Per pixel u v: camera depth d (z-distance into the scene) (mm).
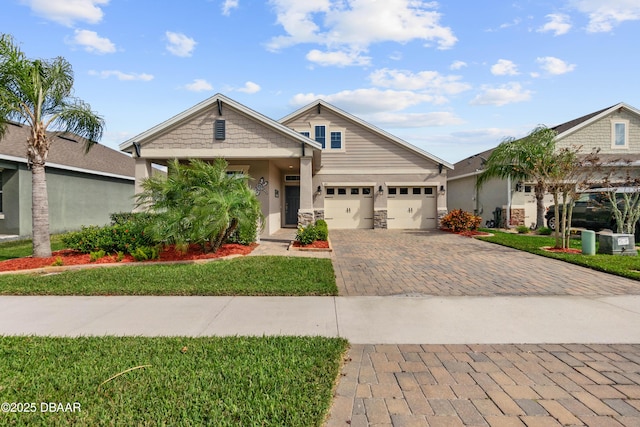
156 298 5926
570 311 5254
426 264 8961
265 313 5188
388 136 18828
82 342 4113
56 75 9211
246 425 2600
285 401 2896
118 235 9633
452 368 3521
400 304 5609
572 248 11164
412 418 2719
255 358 3668
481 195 21766
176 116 12391
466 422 2664
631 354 3830
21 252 11430
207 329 4586
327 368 3445
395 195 19203
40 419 2701
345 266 8695
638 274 7215
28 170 15047
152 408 2818
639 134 19125
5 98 8508
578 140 18891
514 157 16359
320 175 19156
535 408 2836
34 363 3592
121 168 21750
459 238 14750
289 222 20312
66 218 17047
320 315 5102
